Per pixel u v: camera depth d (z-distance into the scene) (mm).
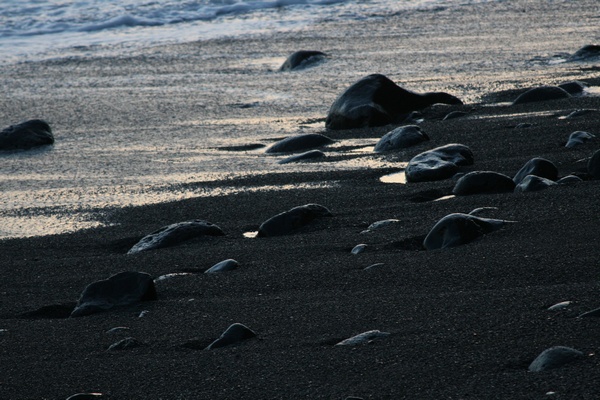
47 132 37906
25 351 14445
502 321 12883
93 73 54375
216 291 17219
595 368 10570
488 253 17188
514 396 10172
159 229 22719
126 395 11977
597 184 22281
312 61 54281
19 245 23156
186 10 77812
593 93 40094
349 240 20281
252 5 79625
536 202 21047
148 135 38750
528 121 34281
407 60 53562
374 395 10852
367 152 32875
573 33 60000
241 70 54000
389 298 15211
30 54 61438
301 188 27609
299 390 11391
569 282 14922
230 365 12648
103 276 19469
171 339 14375
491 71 48594
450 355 11812
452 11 72625
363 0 80812
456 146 28281
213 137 37906
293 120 40969
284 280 17453
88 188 29844
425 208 22688
